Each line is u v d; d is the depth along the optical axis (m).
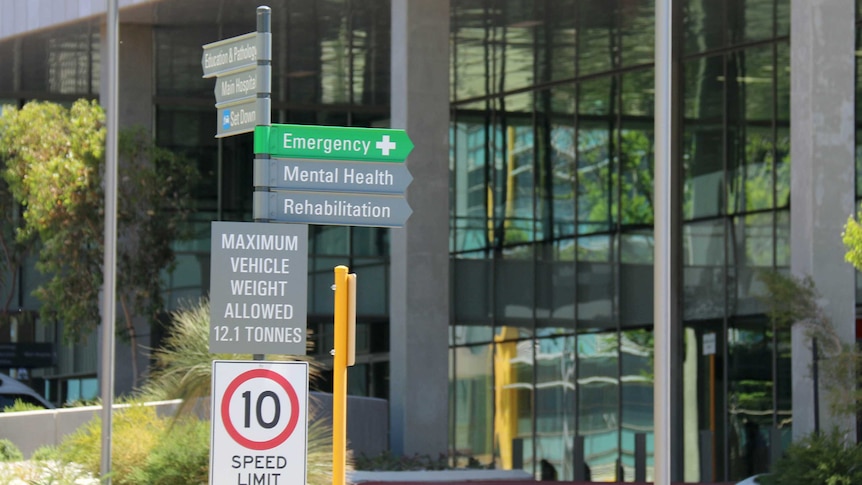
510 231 62.31
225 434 15.11
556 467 59.75
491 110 63.34
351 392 65.12
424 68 41.88
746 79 51.12
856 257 30.41
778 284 32.75
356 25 46.00
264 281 15.89
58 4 46.81
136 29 49.91
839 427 31.77
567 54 52.50
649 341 55.91
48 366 57.53
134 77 50.59
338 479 15.32
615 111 57.41
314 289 64.19
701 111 53.66
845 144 34.19
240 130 17.16
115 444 26.47
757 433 50.53
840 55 34.22
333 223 16.91
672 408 54.62
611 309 57.72
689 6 43.62
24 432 34.22
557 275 60.22
